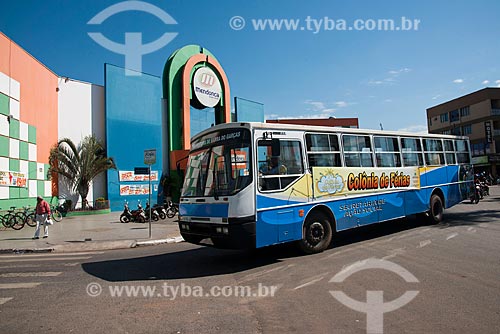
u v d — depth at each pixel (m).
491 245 8.88
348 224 9.40
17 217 17.30
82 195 24.06
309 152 8.79
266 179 7.77
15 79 19.16
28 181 20.16
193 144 8.97
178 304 5.44
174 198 29.12
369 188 10.11
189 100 31.00
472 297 5.27
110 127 26.12
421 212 11.96
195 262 8.54
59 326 4.70
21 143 19.59
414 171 11.78
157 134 28.86
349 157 9.75
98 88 26.27
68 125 24.61
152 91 28.80
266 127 8.01
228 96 34.72
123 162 26.64
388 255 8.11
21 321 4.91
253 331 4.34
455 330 4.19
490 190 33.91
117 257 9.80
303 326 4.44
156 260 9.05
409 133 11.91
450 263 7.23
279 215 7.91
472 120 55.59
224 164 7.88
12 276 7.69
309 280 6.43
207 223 7.75
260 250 9.52
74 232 15.18
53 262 9.29
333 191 9.12
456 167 13.95
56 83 23.88
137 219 18.86
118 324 4.71
